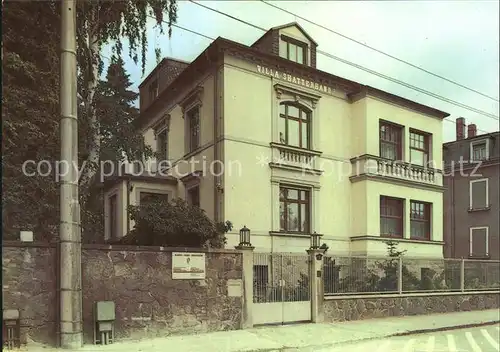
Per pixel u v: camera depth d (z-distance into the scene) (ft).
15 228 32.68
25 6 35.12
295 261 39.65
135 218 40.04
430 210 70.03
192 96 59.16
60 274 27.43
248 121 53.93
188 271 32.99
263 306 37.04
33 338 27.09
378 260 46.37
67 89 28.32
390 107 65.21
